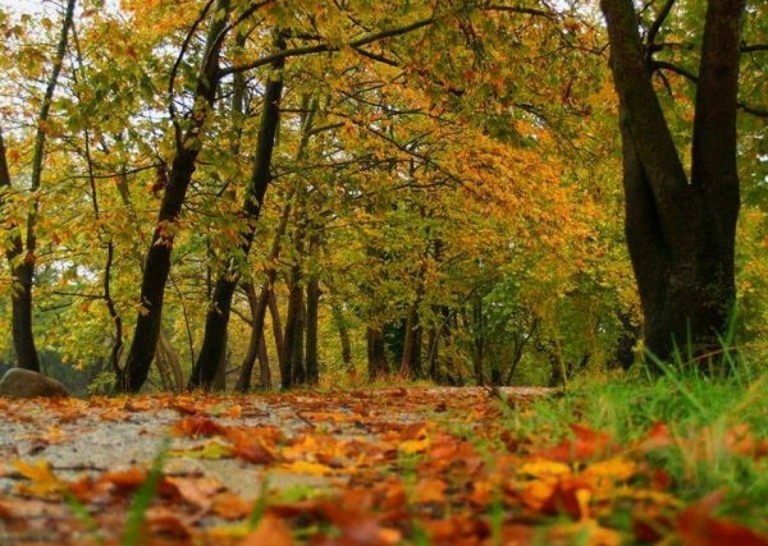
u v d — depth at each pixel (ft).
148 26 45.83
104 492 7.68
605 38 41.04
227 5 36.94
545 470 8.05
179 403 23.35
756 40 31.32
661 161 22.68
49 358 151.74
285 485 8.45
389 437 12.48
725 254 22.07
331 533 5.75
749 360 14.32
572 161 46.44
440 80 37.01
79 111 31.89
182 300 64.64
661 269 23.00
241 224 36.50
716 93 22.27
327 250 65.41
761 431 9.84
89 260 50.39
